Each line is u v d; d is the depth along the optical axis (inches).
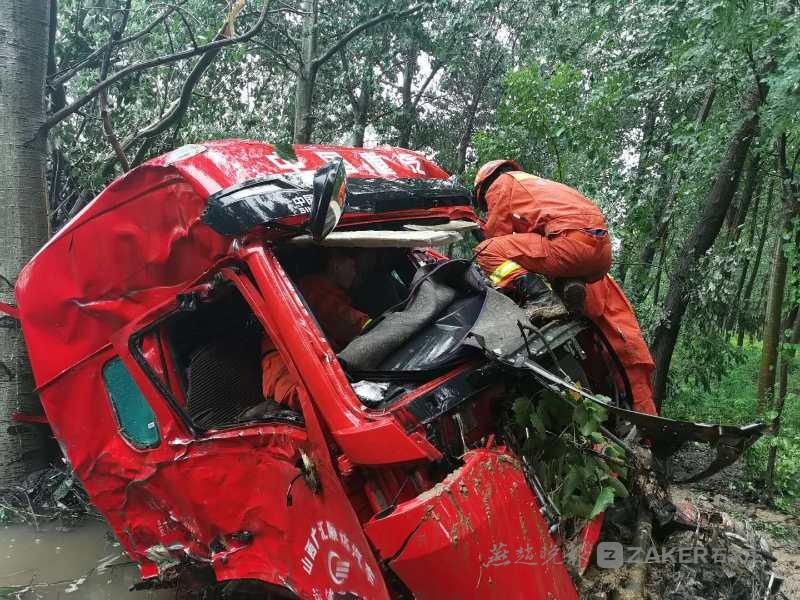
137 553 145.1
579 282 152.6
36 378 143.3
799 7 194.1
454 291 126.5
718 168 261.4
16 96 195.8
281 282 105.3
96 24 277.0
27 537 179.0
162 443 130.3
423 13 381.7
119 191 124.3
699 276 274.8
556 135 274.4
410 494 93.5
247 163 120.2
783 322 246.8
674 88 272.4
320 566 104.7
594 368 156.6
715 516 135.1
